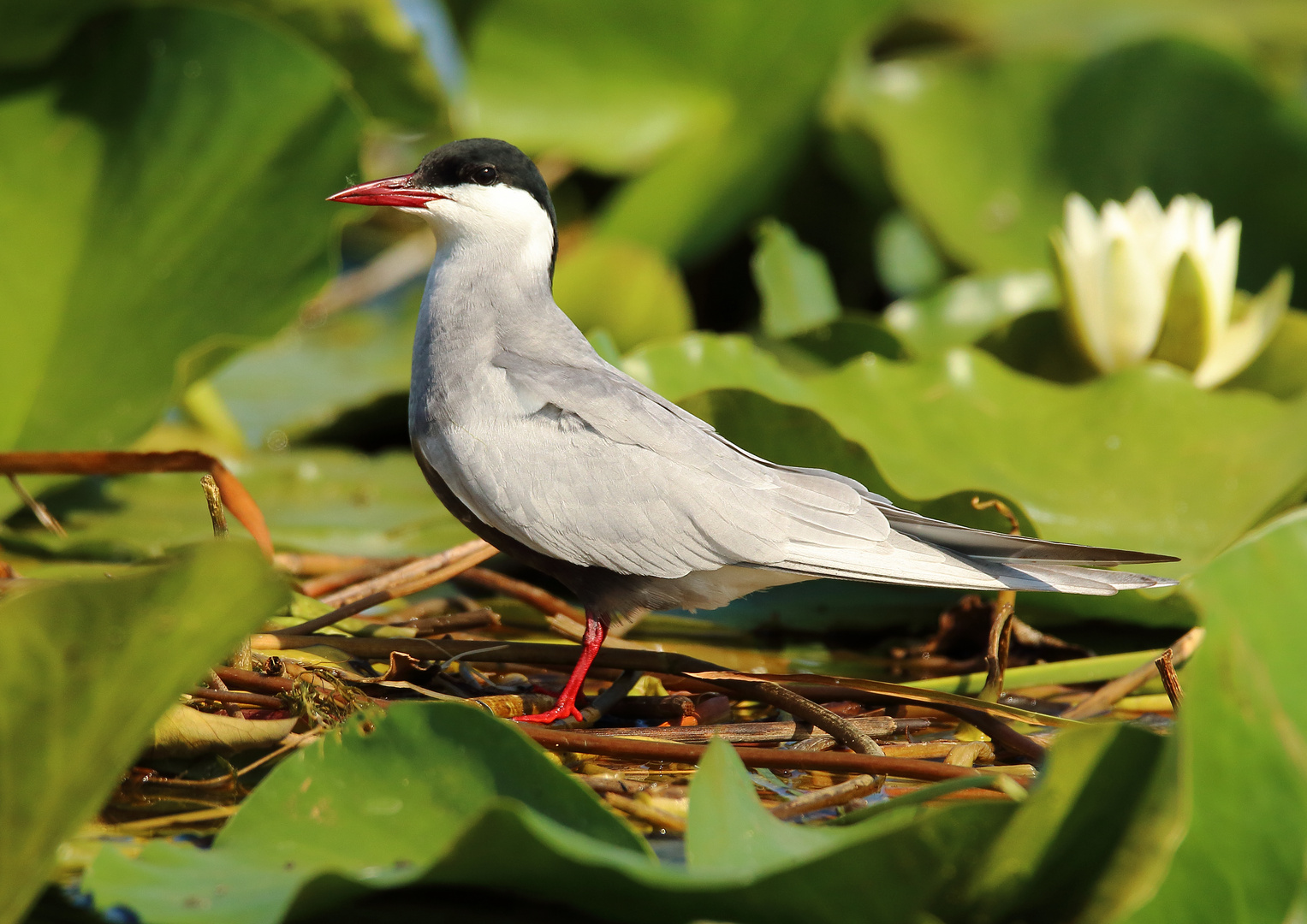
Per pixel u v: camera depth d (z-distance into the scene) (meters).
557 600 9.06
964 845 4.60
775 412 8.92
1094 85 15.15
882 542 7.51
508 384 7.70
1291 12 19.92
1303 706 4.94
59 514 10.68
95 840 5.58
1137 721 7.55
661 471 7.49
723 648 8.96
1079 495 9.54
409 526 10.55
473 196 8.20
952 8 19.25
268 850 5.06
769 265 13.49
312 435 13.52
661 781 6.41
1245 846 4.76
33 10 9.69
